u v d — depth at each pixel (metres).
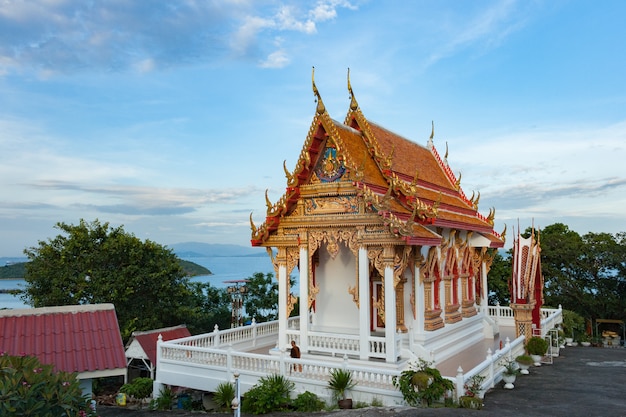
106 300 33.41
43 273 33.38
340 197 21.42
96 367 15.63
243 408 18.52
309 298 22.11
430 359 20.58
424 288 22.62
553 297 47.97
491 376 19.41
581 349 29.55
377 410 16.03
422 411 15.44
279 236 22.91
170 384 22.55
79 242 34.50
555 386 19.36
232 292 37.81
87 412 11.84
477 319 29.20
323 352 21.50
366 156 22.92
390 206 19.88
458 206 28.53
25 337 16.17
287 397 18.66
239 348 26.19
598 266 47.59
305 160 21.73
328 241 21.66
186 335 31.20
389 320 19.80
